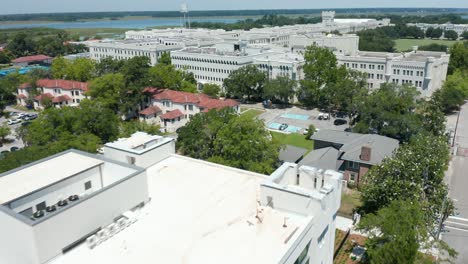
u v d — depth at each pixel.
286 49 176.50
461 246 51.12
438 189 50.66
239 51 157.12
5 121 115.56
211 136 68.94
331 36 197.50
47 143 68.81
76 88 126.31
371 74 143.62
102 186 32.47
